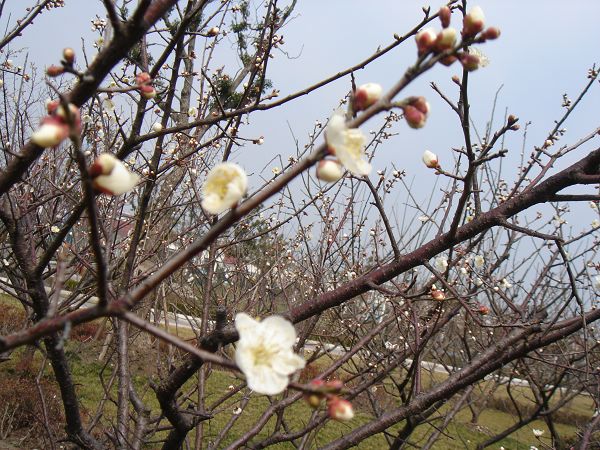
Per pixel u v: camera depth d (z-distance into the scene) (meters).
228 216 1.03
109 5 1.33
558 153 2.79
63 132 0.90
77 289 3.78
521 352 2.71
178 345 1.02
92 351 8.12
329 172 0.97
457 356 6.54
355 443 2.68
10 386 6.25
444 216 3.15
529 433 8.98
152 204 4.32
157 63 2.53
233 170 1.06
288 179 1.02
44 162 4.31
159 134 2.59
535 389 4.42
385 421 2.71
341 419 1.00
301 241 5.61
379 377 2.98
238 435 6.04
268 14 3.31
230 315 4.26
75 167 4.66
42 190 4.24
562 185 2.19
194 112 4.12
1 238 4.13
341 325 4.45
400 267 2.34
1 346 0.95
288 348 1.11
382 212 2.33
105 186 0.98
